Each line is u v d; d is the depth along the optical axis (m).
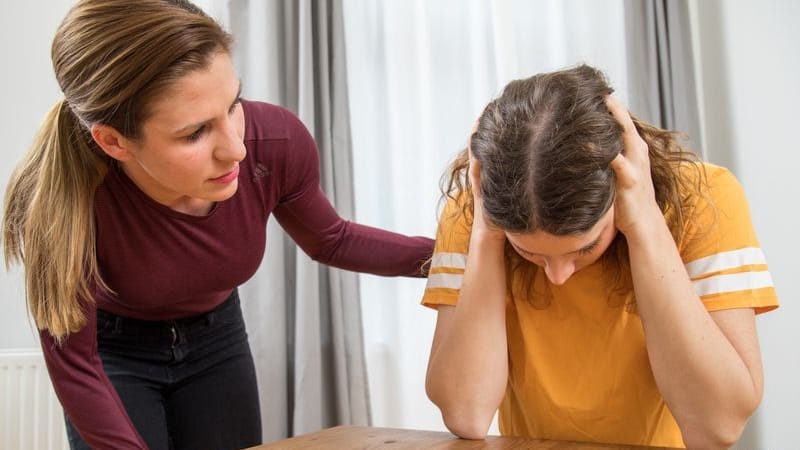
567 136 0.80
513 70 2.52
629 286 1.05
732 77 2.58
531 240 0.85
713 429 0.94
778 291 2.38
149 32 0.86
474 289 1.07
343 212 2.22
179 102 0.87
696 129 2.60
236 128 0.99
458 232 1.15
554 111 0.83
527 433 1.16
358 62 2.43
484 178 0.86
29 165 1.03
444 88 2.55
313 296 2.12
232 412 1.43
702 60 2.74
